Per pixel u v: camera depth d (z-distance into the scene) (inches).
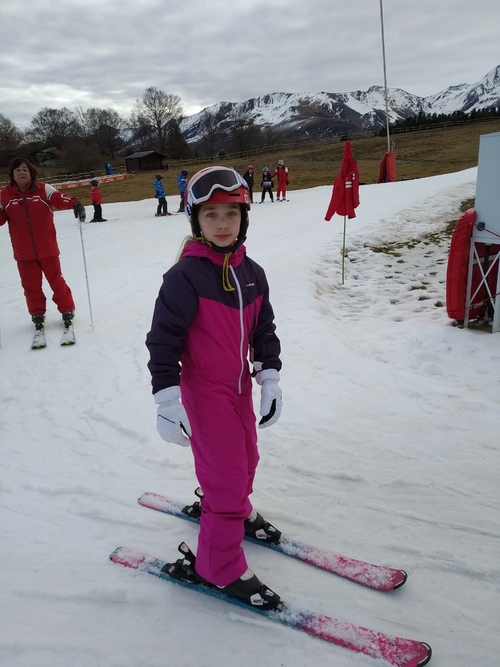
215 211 67.3
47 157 2471.7
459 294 189.9
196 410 71.2
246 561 84.2
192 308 67.7
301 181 1135.0
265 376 76.9
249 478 83.0
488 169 173.6
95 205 633.0
